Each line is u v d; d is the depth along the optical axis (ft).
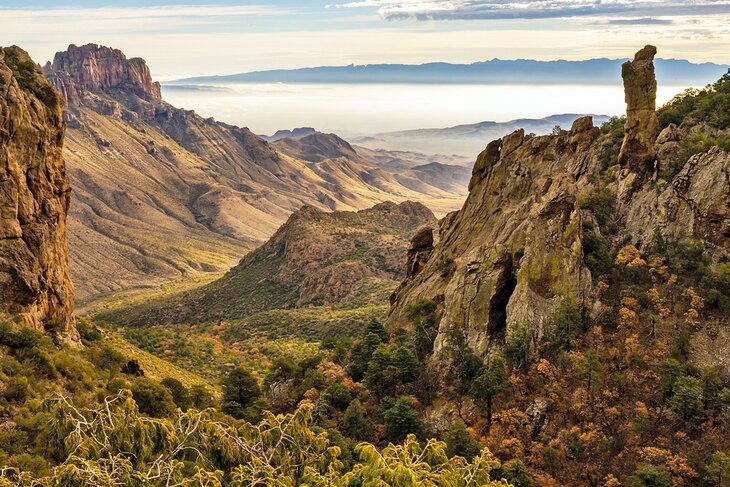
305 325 500.74
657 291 180.34
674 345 167.43
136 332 441.68
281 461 77.36
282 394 232.73
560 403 166.61
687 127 223.71
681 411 151.43
